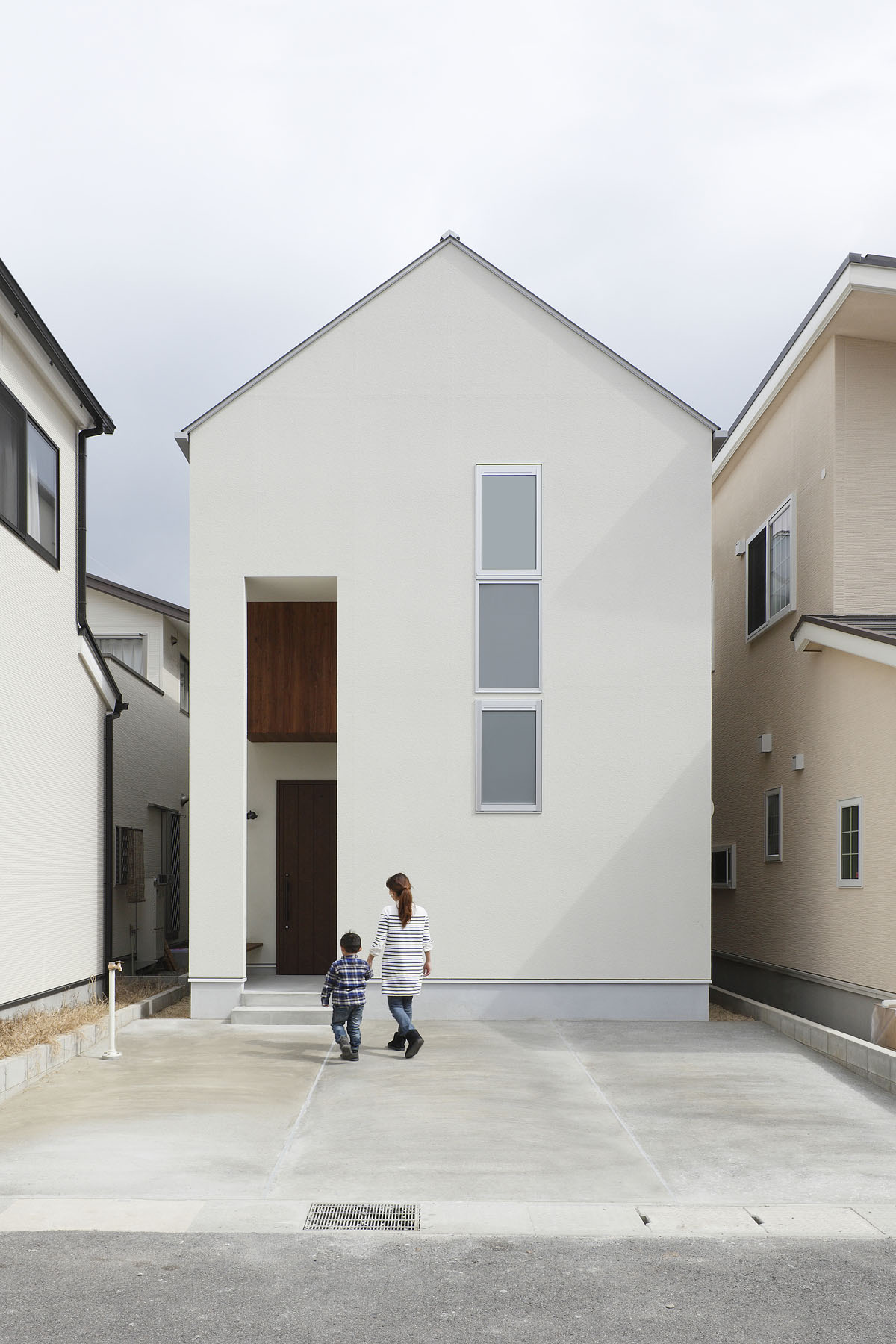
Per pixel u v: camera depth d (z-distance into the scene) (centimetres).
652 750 1168
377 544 1185
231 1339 392
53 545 1129
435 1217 532
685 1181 597
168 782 1903
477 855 1156
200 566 1183
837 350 1231
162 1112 742
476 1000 1148
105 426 1241
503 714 1173
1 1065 764
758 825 1491
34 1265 462
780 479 1430
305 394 1198
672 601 1183
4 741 967
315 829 1398
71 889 1154
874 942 1074
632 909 1152
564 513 1191
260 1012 1123
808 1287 449
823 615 1248
